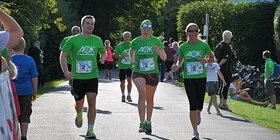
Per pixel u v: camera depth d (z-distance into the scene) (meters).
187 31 10.90
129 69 17.42
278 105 23.55
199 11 36.09
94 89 10.73
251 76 25.86
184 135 11.20
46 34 33.56
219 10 34.81
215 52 16.09
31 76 9.72
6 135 4.82
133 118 13.50
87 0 53.28
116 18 55.38
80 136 10.87
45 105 16.17
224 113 15.43
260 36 33.62
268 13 33.50
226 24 34.41
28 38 23.31
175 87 24.62
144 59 11.30
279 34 30.84
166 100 18.45
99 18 53.69
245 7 33.97
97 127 11.99
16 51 9.68
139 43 11.34
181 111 15.27
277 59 33.00
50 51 33.88
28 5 24.52
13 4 23.33
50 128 11.84
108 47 28.31
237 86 22.36
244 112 16.31
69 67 14.35
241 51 33.88
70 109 15.24
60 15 35.34
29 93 9.66
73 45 10.67
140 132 11.31
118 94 20.12
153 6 57.34
